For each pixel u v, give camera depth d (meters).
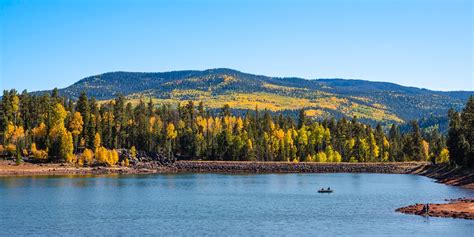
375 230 103.56
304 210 134.38
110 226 112.12
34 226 112.31
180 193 179.25
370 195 169.00
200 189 194.25
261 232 104.69
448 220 110.75
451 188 191.25
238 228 109.12
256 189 194.50
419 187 197.38
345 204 145.75
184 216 125.50
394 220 113.00
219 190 190.62
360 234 100.44
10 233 105.00
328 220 117.50
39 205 145.00
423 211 118.94
